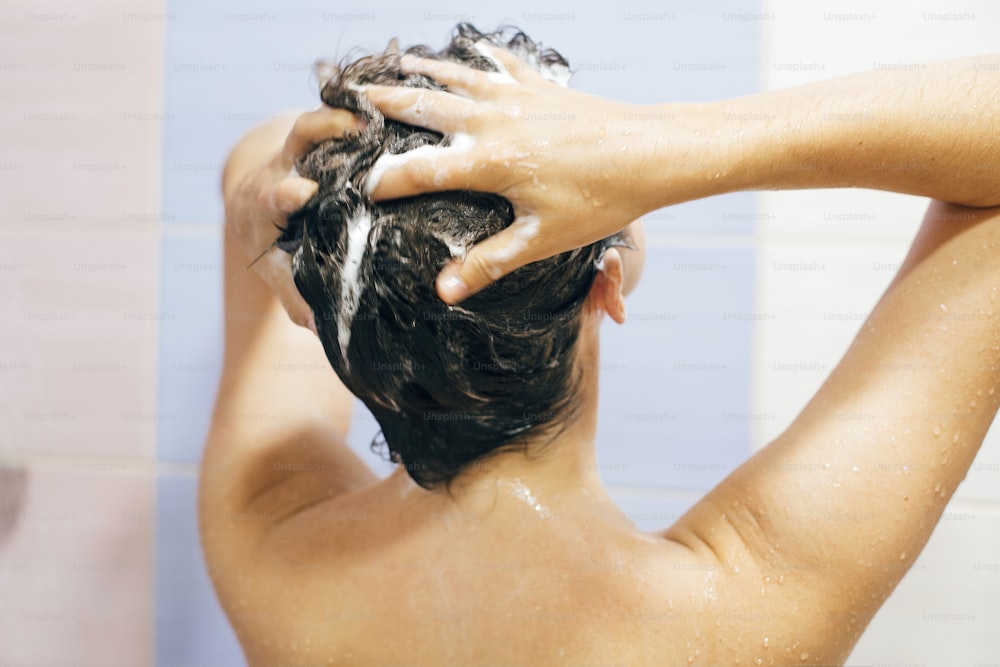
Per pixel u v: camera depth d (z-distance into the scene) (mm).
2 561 899
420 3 812
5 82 860
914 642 808
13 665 904
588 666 477
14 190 870
